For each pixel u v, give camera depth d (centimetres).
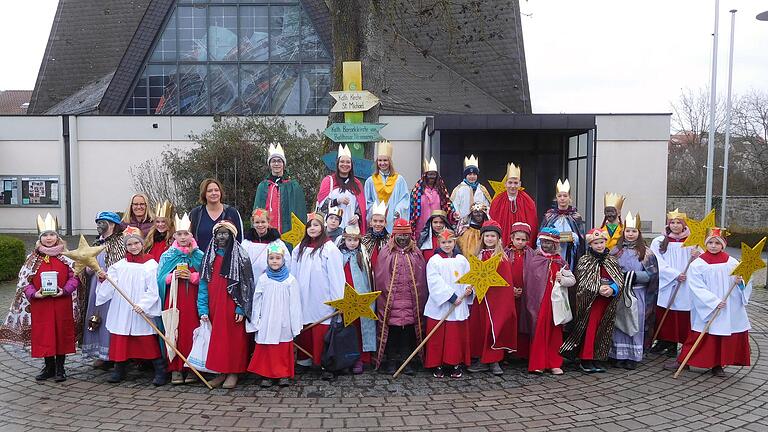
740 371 655
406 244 636
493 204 815
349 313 578
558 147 1931
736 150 4125
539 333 636
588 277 639
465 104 2481
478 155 1925
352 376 623
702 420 511
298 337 634
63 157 2227
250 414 515
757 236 2352
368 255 648
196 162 1736
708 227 650
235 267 573
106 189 2250
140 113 2459
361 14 923
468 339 624
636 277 655
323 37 2459
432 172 772
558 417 515
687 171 4475
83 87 2917
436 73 2559
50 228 599
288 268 593
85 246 579
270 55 2475
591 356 641
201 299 584
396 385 596
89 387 588
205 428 485
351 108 867
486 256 646
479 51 2688
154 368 641
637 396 570
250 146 1717
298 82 2481
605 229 755
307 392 573
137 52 2423
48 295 580
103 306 613
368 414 517
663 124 2233
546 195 1938
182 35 2462
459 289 615
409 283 632
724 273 632
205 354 581
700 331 636
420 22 1150
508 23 2758
